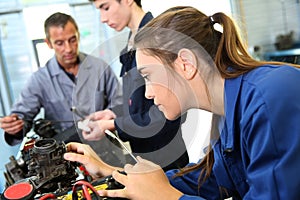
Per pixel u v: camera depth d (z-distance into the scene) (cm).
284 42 304
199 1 178
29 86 198
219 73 76
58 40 187
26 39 288
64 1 282
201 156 89
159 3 174
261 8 300
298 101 65
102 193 77
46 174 88
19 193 78
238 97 74
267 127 65
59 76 195
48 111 201
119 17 138
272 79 68
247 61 76
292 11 310
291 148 63
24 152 107
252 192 68
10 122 154
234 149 78
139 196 77
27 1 280
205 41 74
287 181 63
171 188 79
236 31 79
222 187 90
